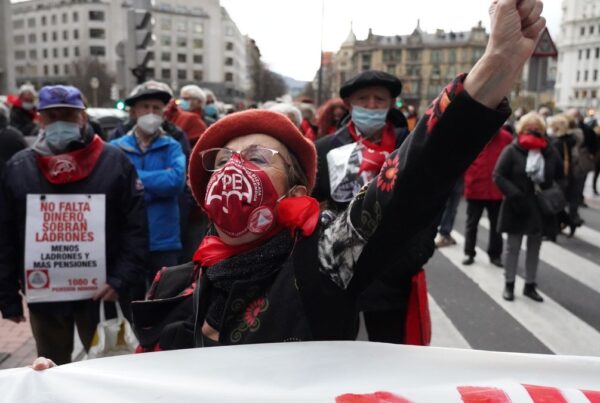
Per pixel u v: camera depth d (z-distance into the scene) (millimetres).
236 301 1312
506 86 979
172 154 3891
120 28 98250
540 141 4977
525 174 5047
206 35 100938
